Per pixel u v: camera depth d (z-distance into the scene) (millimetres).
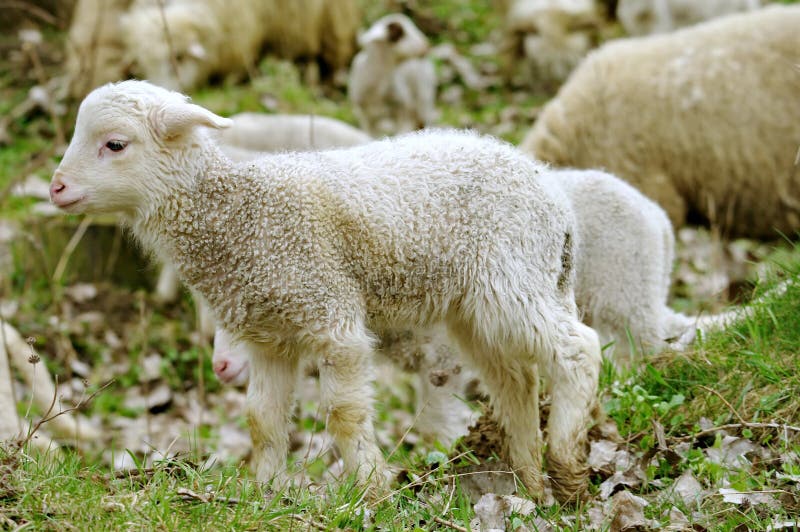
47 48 20406
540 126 12703
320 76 20750
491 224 6516
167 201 6508
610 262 9094
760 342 7668
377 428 11219
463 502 6312
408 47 16516
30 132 17719
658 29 18469
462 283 6562
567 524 6164
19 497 5609
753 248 14648
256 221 6430
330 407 6418
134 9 18109
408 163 6621
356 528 5832
